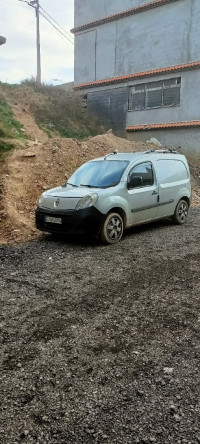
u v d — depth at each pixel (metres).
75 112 23.47
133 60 23.44
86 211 6.82
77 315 4.04
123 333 3.64
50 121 20.72
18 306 4.27
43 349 3.33
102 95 25.23
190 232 8.34
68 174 11.42
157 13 21.91
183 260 6.11
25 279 5.18
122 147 16.16
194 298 4.55
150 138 22.62
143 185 8.01
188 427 2.36
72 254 6.48
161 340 3.51
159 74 21.75
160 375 2.94
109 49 24.84
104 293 4.68
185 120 20.86
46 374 2.95
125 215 7.48
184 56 20.78
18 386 2.79
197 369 3.02
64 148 12.80
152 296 4.59
